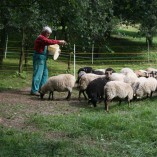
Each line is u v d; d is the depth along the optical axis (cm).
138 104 1124
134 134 790
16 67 1995
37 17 1517
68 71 1944
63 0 1339
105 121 872
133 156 685
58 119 911
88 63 2331
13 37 2841
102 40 2512
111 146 733
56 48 1283
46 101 1170
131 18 2556
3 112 993
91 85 1093
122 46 2905
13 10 1441
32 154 677
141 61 2464
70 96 1198
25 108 1055
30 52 2352
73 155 680
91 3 1823
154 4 2461
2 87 1423
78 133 806
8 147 709
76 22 1689
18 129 842
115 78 1186
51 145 724
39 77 1273
